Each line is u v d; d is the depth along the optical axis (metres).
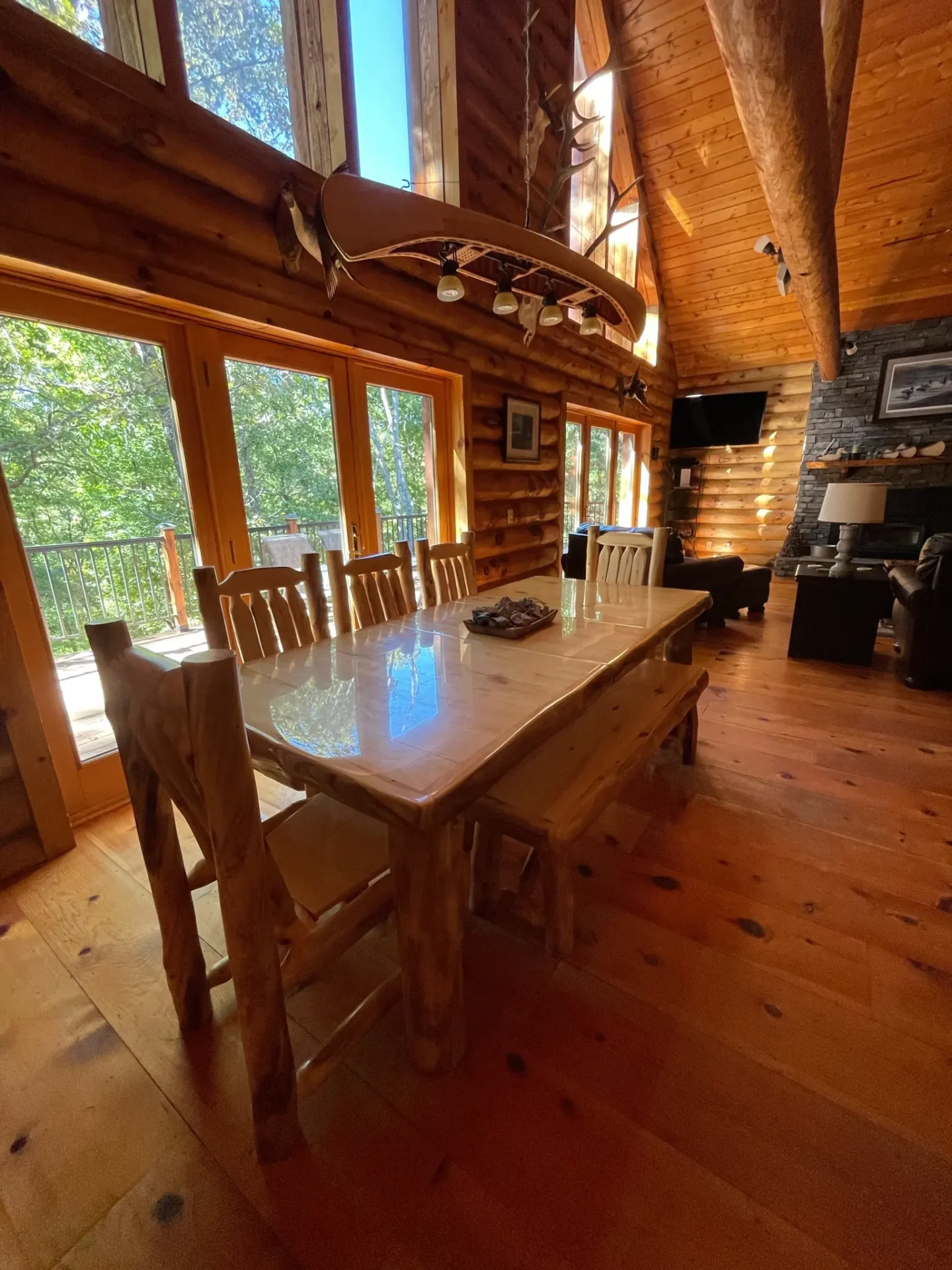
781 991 1.32
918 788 2.16
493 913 1.52
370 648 1.67
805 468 6.56
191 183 1.96
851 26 2.23
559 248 1.51
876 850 1.80
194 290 2.00
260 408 2.49
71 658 2.84
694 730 2.30
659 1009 1.28
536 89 3.43
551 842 1.24
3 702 1.71
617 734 1.64
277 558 2.64
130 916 1.61
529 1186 0.96
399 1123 1.06
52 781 1.84
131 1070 1.18
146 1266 0.88
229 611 1.65
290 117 2.42
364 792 0.90
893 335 5.89
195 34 2.02
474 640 1.75
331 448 2.85
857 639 3.60
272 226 2.22
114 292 1.88
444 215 1.26
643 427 6.78
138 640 2.94
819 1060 1.16
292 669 1.48
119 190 1.76
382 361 3.00
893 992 1.31
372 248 1.19
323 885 1.12
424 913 1.01
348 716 1.17
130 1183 0.98
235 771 0.79
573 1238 0.89
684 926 1.51
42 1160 1.02
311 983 1.37
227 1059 1.19
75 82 1.61
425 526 3.63
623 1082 1.12
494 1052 1.19
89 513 2.05
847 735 2.62
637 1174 0.97
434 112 2.92
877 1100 1.08
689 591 2.42
